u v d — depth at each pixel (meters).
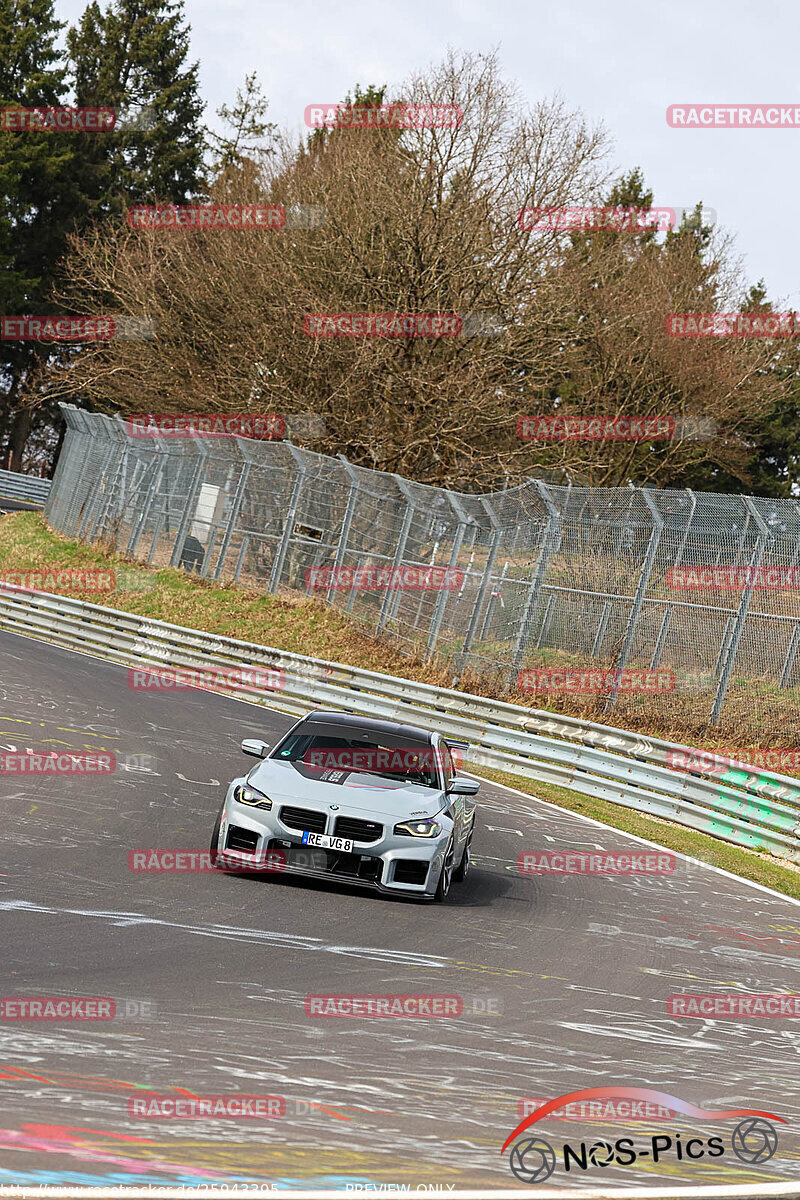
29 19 90.88
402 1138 5.91
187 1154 5.14
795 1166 6.46
